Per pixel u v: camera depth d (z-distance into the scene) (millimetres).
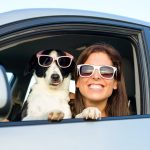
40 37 1351
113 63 1533
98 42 1591
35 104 1599
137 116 1339
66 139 1190
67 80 1672
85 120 1254
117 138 1242
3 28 1267
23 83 1755
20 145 1138
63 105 1628
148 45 1482
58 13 1403
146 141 1271
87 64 1502
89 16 1453
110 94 1501
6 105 1105
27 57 1661
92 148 1197
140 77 1445
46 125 1206
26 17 1329
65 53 1661
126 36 1501
